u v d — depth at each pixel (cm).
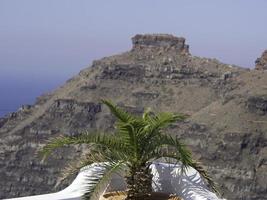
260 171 16762
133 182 1320
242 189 16712
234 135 17225
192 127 17575
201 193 1373
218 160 17088
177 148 1277
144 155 1312
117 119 1303
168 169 1468
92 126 19138
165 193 1446
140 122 1265
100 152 1318
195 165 1342
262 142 17125
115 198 1381
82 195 1291
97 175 1278
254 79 19725
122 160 1298
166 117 1278
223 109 18400
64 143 1305
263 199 16688
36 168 19088
